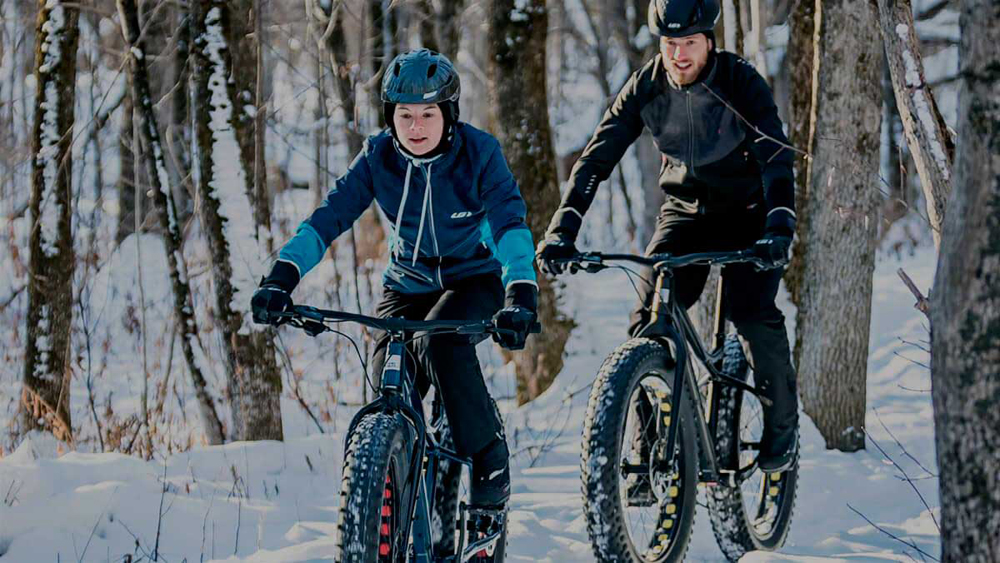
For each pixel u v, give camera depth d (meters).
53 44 14.73
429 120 7.19
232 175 13.91
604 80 39.62
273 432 14.12
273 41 21.53
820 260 13.83
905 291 21.98
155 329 21.61
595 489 7.88
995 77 5.14
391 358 6.91
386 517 6.58
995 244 5.19
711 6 8.77
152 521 9.97
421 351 7.31
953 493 5.39
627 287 25.48
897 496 11.87
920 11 36.94
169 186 15.57
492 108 17.98
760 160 8.83
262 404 14.06
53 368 14.84
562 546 9.42
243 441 13.62
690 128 9.12
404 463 6.77
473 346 7.40
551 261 8.70
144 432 15.85
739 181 9.23
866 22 13.28
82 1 16.94
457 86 7.27
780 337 9.39
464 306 7.40
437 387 7.48
